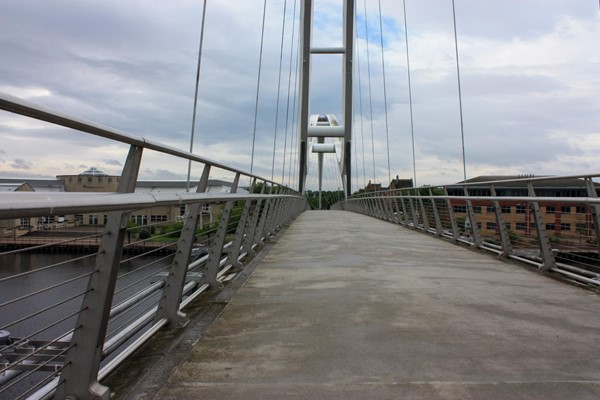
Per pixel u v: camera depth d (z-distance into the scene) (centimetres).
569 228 504
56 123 155
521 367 247
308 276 508
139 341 266
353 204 3088
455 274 523
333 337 298
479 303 388
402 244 830
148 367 247
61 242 176
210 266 445
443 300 398
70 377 193
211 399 210
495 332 308
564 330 313
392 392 217
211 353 268
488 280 489
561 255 534
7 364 178
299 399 210
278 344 284
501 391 218
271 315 349
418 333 306
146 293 284
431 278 498
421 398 211
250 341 290
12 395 233
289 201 1484
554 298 407
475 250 736
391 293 424
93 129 172
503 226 644
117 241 194
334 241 882
